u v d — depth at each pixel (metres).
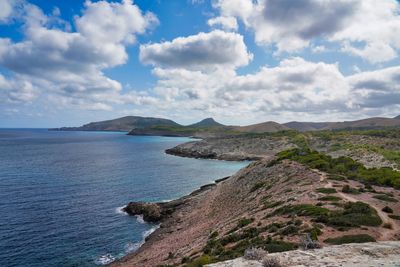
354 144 137.75
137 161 138.88
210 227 42.84
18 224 49.28
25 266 36.06
